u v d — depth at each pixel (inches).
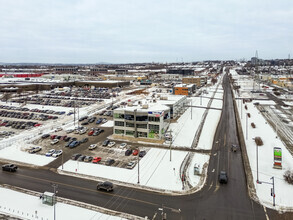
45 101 6033.5
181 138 3149.6
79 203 1628.9
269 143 2945.4
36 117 4338.1
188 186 1883.6
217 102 6097.4
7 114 4586.6
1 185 1891.0
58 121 4151.1
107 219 1453.0
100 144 2906.0
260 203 1635.1
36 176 2054.6
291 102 5885.8
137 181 1963.6
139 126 3112.7
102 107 5344.5
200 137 3230.8
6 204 1620.3
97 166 2265.0
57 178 2017.7
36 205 1609.3
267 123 3944.4
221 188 1850.4
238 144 2955.2
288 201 1660.9
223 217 1475.1
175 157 2500.0
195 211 1537.9
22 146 2834.6
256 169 2206.0
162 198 1700.3
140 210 1549.0
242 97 6796.3
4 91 7416.3
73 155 2471.7
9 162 2369.6
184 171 2160.4
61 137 3120.1
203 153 2637.8
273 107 5319.9
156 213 1517.0
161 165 2290.8
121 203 1632.6
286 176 1967.3
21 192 1782.7
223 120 4227.4
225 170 2192.4
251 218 1465.3
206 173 2124.8
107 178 2020.2
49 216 1480.1
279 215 1494.8
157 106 3540.8
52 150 2623.0
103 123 3978.8
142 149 2726.4
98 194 1753.2
